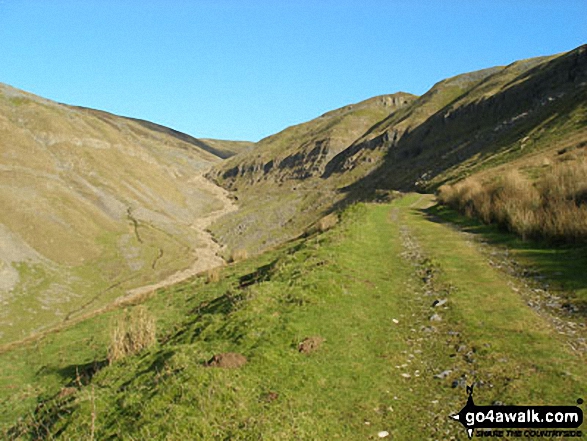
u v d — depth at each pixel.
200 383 8.27
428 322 11.48
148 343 13.93
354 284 14.62
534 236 19.72
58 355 19.59
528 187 26.33
